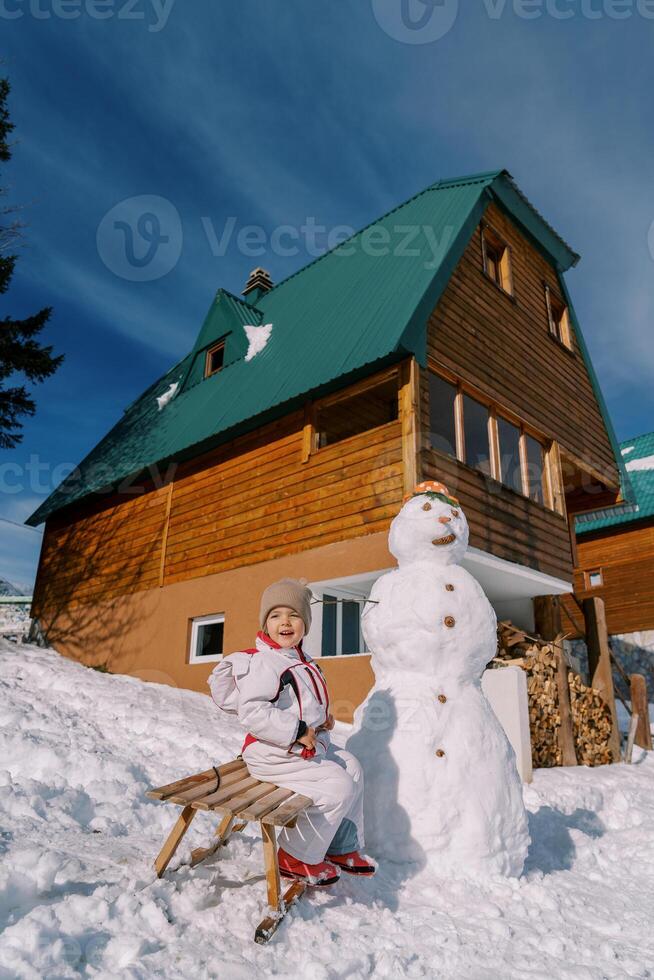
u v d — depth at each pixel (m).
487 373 9.86
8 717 5.08
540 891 3.21
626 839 5.08
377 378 8.60
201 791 2.67
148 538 11.76
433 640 3.75
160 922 2.29
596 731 8.73
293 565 8.94
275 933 2.38
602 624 9.71
